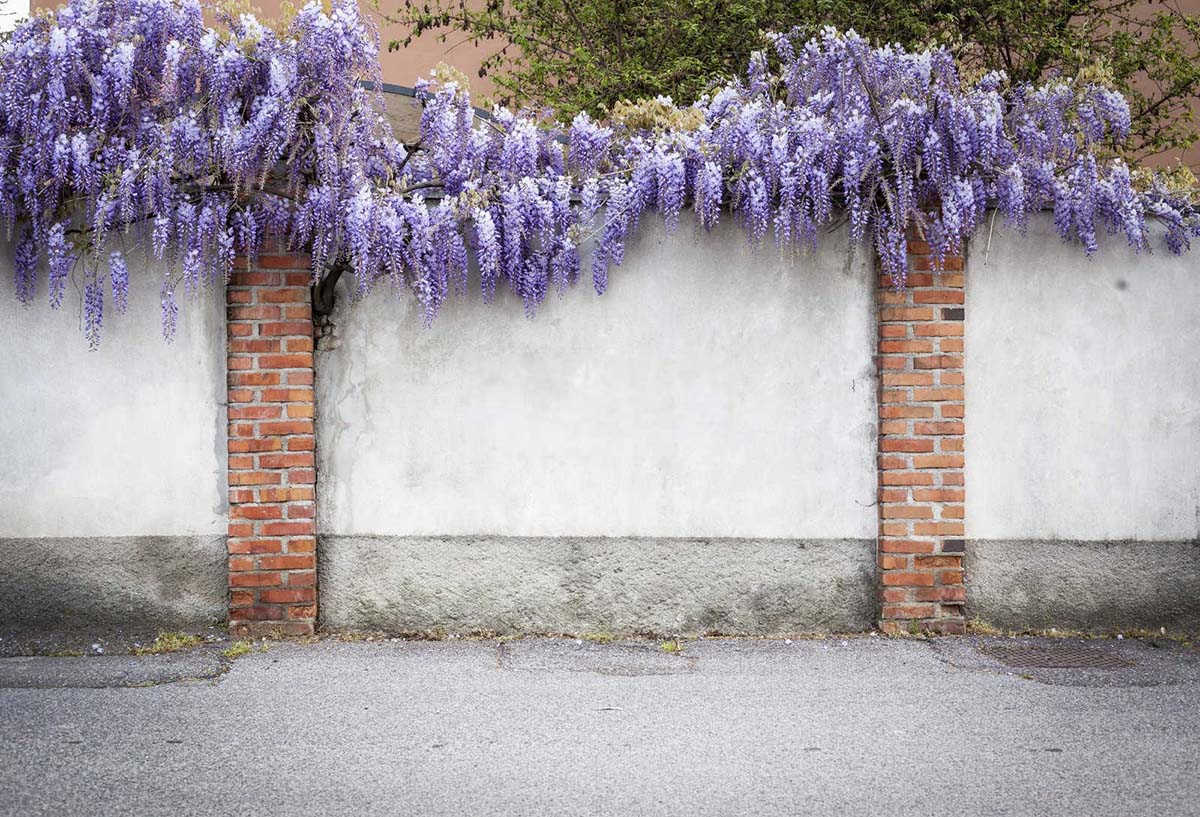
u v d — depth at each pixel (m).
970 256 7.07
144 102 6.69
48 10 6.86
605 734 5.18
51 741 5.02
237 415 6.80
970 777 4.66
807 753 4.93
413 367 6.96
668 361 7.03
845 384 7.07
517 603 7.04
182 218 6.56
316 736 5.12
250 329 6.79
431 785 4.55
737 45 11.05
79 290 6.77
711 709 5.56
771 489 7.07
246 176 6.55
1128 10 12.10
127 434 6.84
